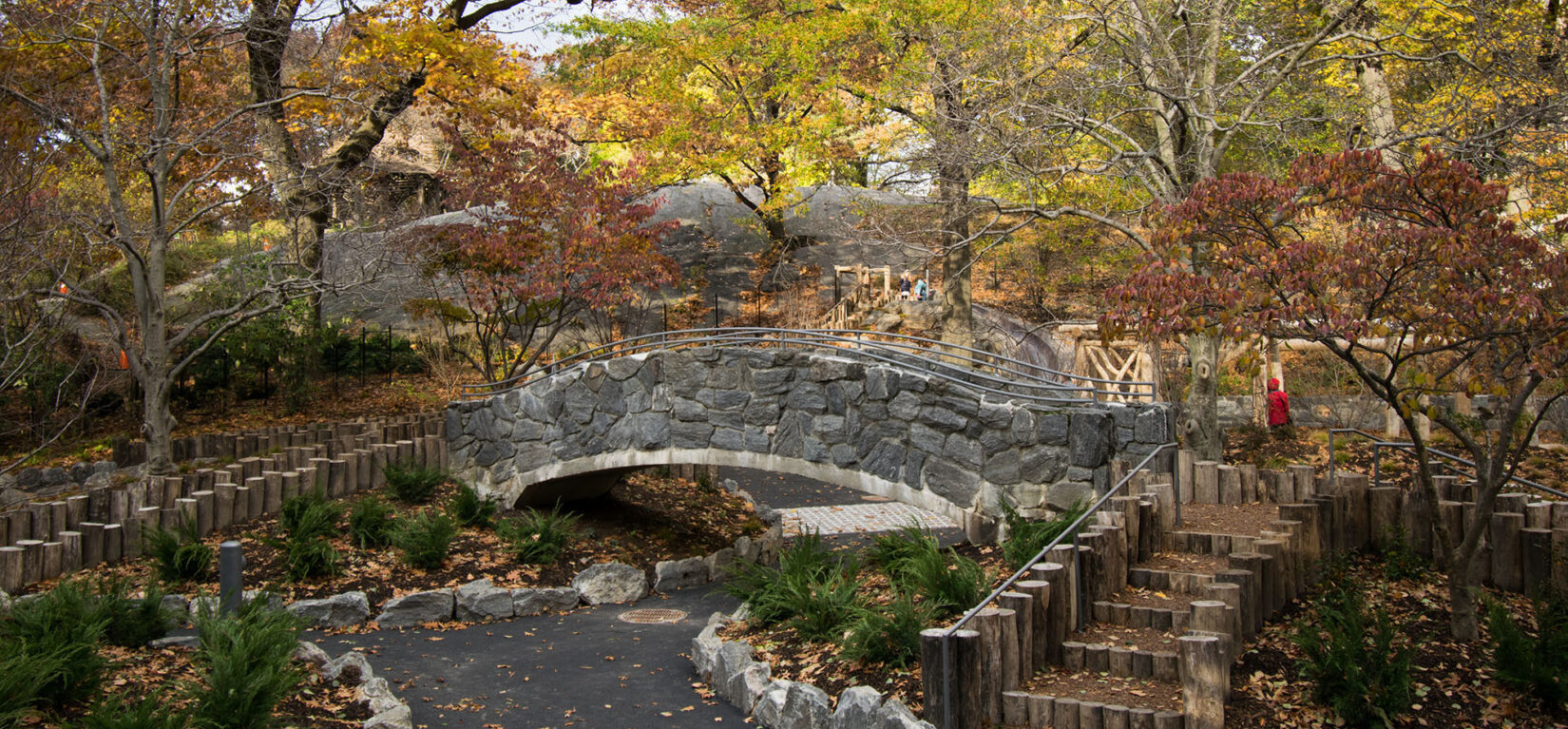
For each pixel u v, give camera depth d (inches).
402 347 906.1
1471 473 442.3
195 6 575.8
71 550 428.8
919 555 386.0
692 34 786.8
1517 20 514.6
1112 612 307.0
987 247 637.9
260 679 261.4
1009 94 553.0
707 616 476.4
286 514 500.4
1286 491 419.2
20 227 431.8
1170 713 247.4
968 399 452.4
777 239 1042.7
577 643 421.4
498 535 546.9
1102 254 810.2
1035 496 434.6
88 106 551.8
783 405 507.5
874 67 685.3
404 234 663.1
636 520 632.4
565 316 696.4
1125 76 535.2
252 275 746.8
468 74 708.7
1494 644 288.0
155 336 536.1
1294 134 553.0
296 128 737.6
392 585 471.8
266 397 803.4
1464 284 256.2
